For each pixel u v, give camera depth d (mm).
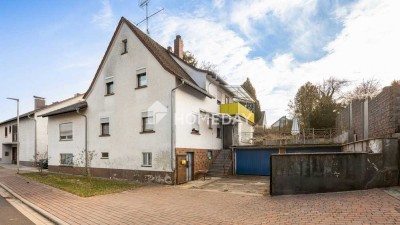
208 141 21328
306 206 8445
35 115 31047
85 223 7664
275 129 44812
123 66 19375
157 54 17750
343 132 19656
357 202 8266
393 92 10555
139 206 9703
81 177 19844
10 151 39656
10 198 12289
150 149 17219
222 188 14172
